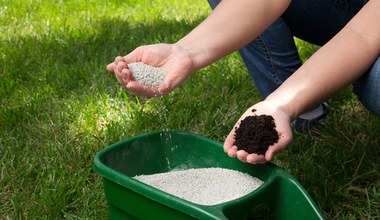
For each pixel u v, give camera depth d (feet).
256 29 5.82
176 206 4.92
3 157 6.91
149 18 12.02
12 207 6.27
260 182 5.58
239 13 5.77
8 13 12.37
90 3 13.28
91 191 6.42
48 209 6.19
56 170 6.66
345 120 7.70
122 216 5.41
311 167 6.63
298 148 7.11
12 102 8.33
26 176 6.66
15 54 9.79
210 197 5.47
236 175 5.69
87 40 10.43
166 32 10.84
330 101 8.12
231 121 7.63
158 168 6.01
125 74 5.45
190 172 5.83
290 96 5.24
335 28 7.02
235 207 5.03
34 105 8.07
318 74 5.25
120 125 7.55
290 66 7.16
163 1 13.46
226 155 5.85
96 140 7.31
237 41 5.77
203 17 11.96
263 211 5.41
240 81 8.63
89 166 6.82
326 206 6.21
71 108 8.02
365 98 5.74
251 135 5.14
